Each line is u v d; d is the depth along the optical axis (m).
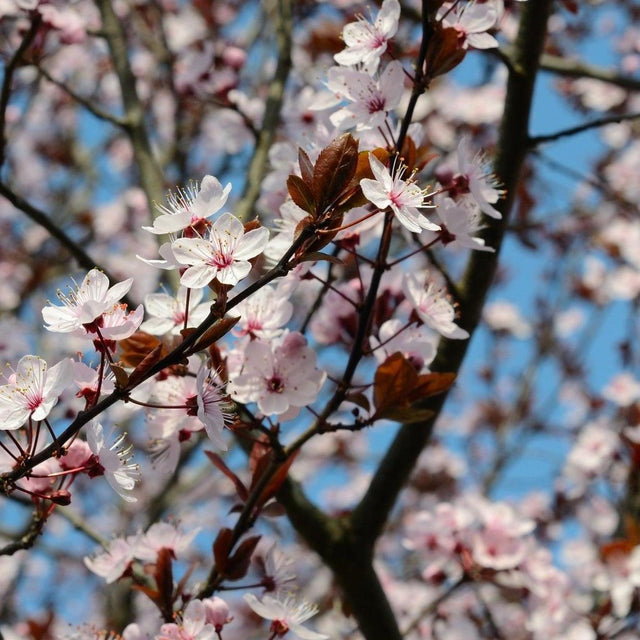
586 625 5.14
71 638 3.00
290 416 2.89
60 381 2.32
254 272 3.00
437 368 4.08
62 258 9.22
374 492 4.05
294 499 4.03
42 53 5.19
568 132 4.20
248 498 3.01
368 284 3.35
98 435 2.36
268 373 2.88
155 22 9.06
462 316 4.10
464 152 2.87
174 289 4.56
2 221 9.67
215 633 2.71
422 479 9.14
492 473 7.93
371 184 2.37
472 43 2.87
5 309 8.45
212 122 8.17
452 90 8.76
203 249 2.30
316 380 2.88
